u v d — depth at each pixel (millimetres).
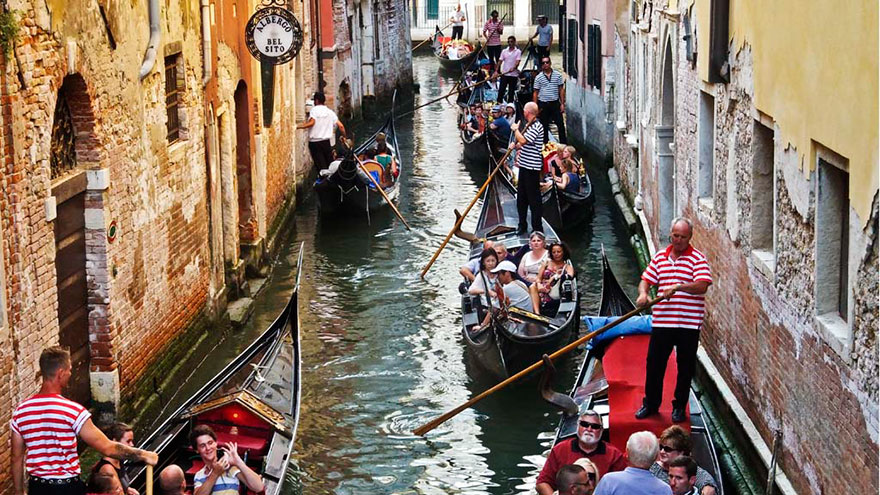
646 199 16281
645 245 16094
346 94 27719
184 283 11906
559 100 24344
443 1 46094
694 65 11539
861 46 6332
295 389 10125
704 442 8664
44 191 8430
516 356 11273
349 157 18625
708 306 10945
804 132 7484
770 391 8547
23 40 7996
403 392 11695
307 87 22297
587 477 6574
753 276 9062
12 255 7898
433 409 11273
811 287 7453
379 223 19000
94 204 9523
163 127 11320
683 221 8672
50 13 8461
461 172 23359
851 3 6496
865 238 6340
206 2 12875
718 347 10461
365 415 11133
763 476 8539
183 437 9109
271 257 16500
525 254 13180
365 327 13680
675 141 13000
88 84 9242
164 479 7375
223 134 14047
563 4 28609
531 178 15609
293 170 19703
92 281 9617
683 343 8641
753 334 9086
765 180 9055
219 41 13688
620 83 20156
